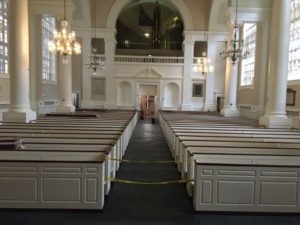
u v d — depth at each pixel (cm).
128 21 2162
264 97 1315
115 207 488
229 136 708
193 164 527
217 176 454
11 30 910
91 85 1944
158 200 524
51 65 1603
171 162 788
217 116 1402
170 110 1955
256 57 1375
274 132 783
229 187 455
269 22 1288
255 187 455
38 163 449
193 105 1998
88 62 1914
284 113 924
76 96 1892
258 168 452
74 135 664
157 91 2008
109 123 958
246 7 1284
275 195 458
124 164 789
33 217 442
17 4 902
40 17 1327
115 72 1972
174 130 826
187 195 550
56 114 1200
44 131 713
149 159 860
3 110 1062
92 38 1952
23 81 933
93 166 454
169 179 659
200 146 579
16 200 455
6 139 537
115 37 2041
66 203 459
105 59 1930
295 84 1050
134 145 1080
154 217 454
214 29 1911
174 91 2017
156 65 1973
